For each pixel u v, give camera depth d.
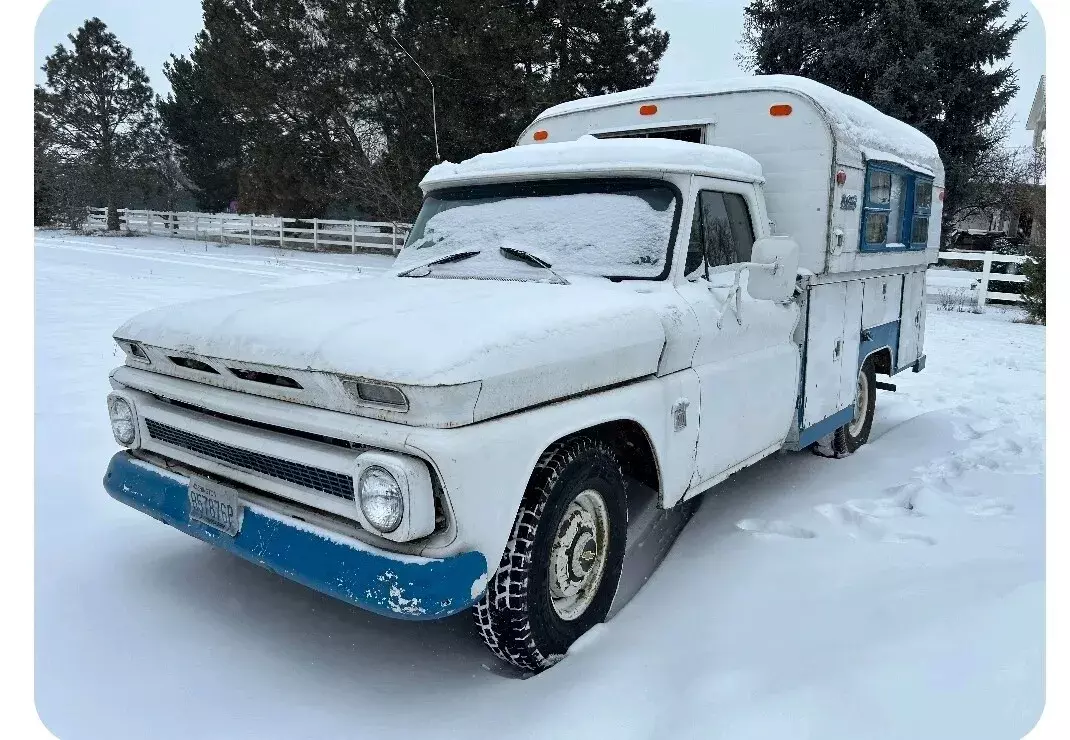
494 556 2.62
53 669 2.87
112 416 3.62
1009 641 2.73
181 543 3.96
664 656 2.93
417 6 21.42
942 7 22.12
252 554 2.85
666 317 3.47
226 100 27.27
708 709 2.56
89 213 36.25
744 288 4.15
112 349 8.10
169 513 3.23
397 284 3.74
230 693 2.79
